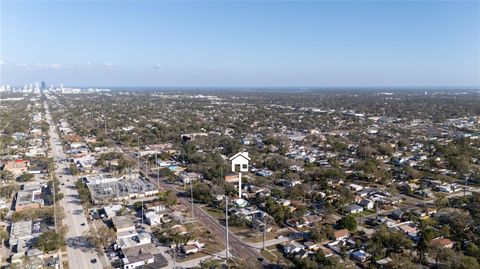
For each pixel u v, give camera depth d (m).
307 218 143.25
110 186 180.88
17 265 104.56
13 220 139.38
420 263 108.31
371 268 102.12
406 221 141.75
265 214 145.38
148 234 125.31
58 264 107.88
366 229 135.25
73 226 137.75
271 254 115.56
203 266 103.88
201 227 137.25
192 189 172.50
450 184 186.62
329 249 118.25
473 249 111.94
